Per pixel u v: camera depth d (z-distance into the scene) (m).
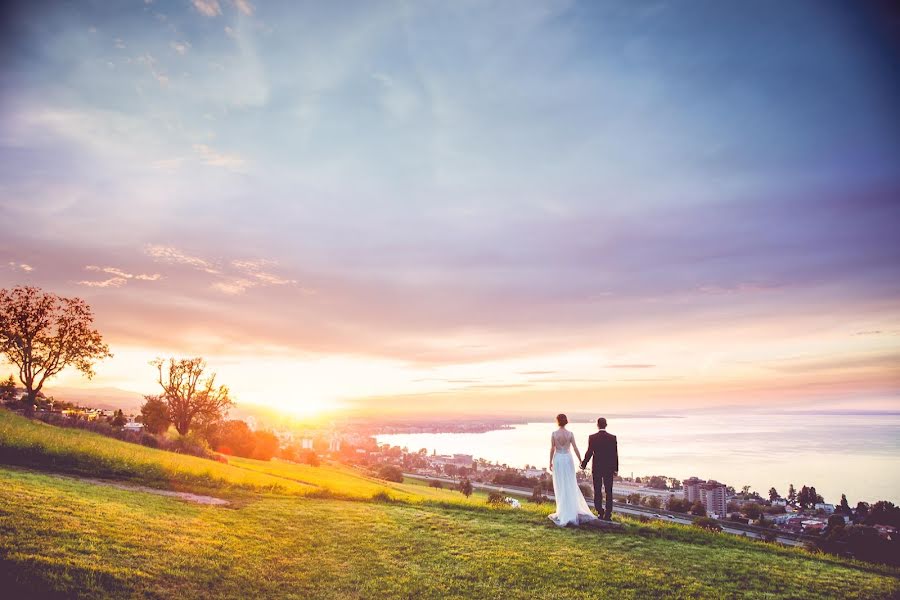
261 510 14.80
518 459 198.25
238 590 8.64
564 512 14.26
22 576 7.55
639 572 10.16
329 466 96.31
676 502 61.81
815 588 9.77
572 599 8.84
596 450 14.91
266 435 75.00
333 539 12.21
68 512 10.75
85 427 36.56
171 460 23.56
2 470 15.18
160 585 8.29
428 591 9.09
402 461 169.50
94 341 49.41
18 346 46.06
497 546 11.87
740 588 9.61
